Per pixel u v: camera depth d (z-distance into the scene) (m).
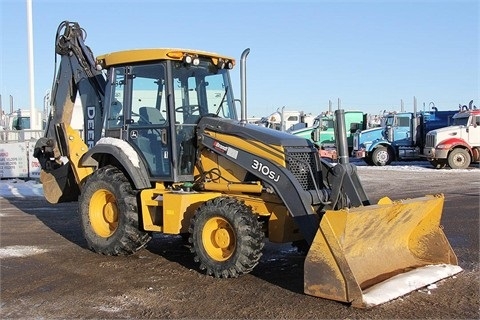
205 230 6.78
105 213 8.20
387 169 25.39
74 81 9.55
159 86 7.77
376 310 5.47
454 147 25.02
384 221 6.26
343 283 5.61
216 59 8.12
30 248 8.72
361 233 6.06
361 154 28.91
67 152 9.02
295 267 7.25
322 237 5.75
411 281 6.12
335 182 6.45
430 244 7.04
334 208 6.44
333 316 5.33
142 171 7.85
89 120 9.37
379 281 6.18
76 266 7.51
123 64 8.15
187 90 7.84
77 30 9.59
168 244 8.88
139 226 7.84
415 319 5.23
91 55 9.52
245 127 7.21
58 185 9.63
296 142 7.04
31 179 19.62
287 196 6.55
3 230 10.45
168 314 5.50
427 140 26.14
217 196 7.22
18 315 5.53
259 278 6.73
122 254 8.01
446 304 5.63
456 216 11.48
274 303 5.77
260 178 6.85
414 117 28.88
